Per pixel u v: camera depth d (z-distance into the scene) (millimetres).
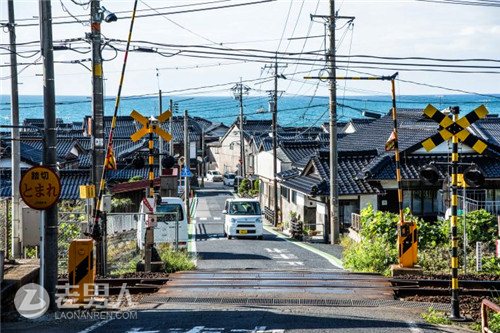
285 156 60312
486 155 39125
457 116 14820
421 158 39688
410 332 12727
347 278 19969
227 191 87938
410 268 20484
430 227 25797
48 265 14766
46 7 14539
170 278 19844
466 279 19875
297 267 25188
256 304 16344
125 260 25797
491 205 37750
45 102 14617
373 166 38875
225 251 30969
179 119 113875
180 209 30328
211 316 14141
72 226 27922
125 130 92562
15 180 24672
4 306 14195
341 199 39562
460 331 13281
